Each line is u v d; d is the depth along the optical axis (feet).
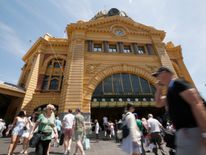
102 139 48.62
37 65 72.69
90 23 76.84
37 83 69.77
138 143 13.30
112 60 67.92
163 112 67.00
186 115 6.53
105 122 54.70
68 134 26.17
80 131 23.32
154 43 76.69
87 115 53.57
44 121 18.21
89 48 70.13
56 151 28.66
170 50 87.40
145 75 66.08
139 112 74.95
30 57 86.63
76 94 56.03
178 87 6.84
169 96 7.25
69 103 54.08
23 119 25.59
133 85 64.44
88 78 61.82
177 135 6.93
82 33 72.74
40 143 17.16
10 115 68.18
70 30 74.95
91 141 44.32
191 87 6.48
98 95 60.08
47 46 80.28
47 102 66.13
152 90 64.28
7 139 44.73
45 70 73.97
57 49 80.12
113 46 75.41
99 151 29.58
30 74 70.64
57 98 67.36
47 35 85.15
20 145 34.22
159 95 9.93
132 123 13.88
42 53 77.30
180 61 83.71
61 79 73.41
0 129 51.65
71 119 27.17
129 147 13.15
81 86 57.98
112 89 61.98
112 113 77.66
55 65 77.66
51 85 72.02
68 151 25.13
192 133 6.32
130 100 60.18
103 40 73.87
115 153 27.76
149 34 80.38
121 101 59.16
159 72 8.87
